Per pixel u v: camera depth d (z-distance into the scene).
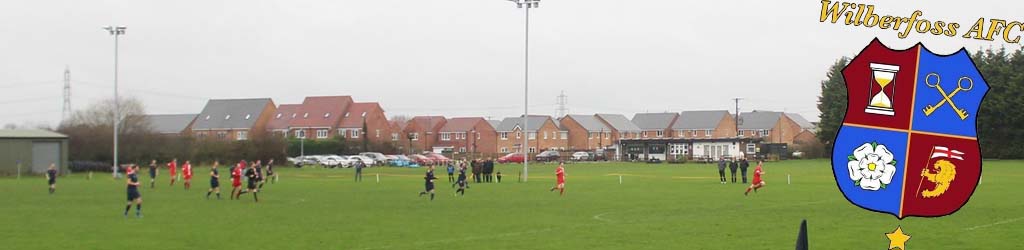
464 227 27.23
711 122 177.62
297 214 32.22
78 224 28.41
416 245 22.64
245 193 46.28
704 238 23.91
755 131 178.50
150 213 32.84
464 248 22.02
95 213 32.91
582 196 43.12
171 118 159.00
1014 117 96.31
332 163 104.81
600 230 26.17
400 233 25.50
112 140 92.81
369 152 123.69
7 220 29.97
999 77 96.88
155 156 95.38
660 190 48.69
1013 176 64.81
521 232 25.70
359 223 28.59
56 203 38.78
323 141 122.88
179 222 29.05
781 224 27.72
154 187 53.84
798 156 126.19
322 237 24.50
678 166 101.56
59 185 57.22
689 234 24.94
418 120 170.00
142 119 100.12
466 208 35.06
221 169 92.81
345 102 151.62
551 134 167.75
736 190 48.41
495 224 28.19
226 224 28.33
